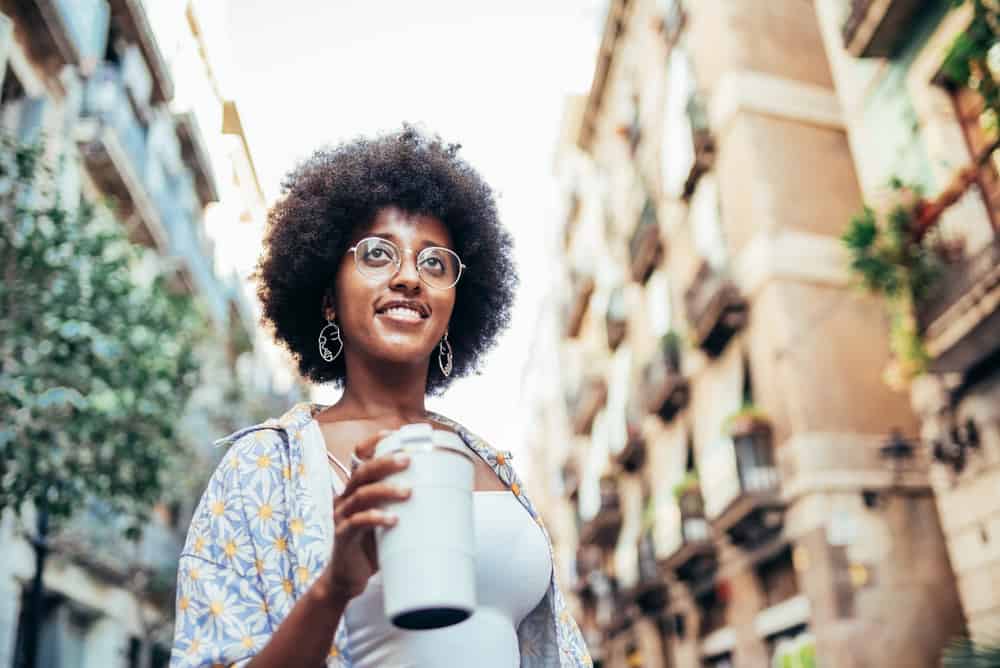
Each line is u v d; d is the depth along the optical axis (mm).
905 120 8617
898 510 10062
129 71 13062
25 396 5828
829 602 9633
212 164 17875
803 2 13102
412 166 1890
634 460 17297
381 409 1584
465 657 1259
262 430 1367
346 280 1646
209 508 1269
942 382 7980
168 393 7238
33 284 5805
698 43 13602
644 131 16688
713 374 12992
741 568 12133
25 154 6133
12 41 9344
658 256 15539
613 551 20406
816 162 11953
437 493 933
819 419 10422
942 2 8055
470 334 2273
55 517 6199
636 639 18000
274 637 991
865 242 7789
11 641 8812
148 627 12602
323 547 1236
